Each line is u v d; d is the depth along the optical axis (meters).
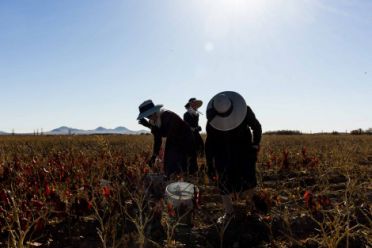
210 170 6.11
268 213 6.30
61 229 5.91
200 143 11.02
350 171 9.59
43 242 5.45
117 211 6.21
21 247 4.62
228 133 5.93
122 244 5.26
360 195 6.90
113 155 11.02
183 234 5.59
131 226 5.89
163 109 7.40
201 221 6.15
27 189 7.02
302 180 8.96
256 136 5.94
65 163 9.52
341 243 5.12
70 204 6.52
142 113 7.21
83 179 7.89
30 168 8.65
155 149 7.39
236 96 5.88
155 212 6.05
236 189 5.98
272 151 12.98
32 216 5.87
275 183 8.80
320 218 6.06
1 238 5.56
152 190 7.00
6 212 5.75
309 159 10.54
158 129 7.34
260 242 5.40
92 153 12.95
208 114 5.93
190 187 6.15
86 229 5.90
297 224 5.88
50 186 7.20
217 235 5.56
